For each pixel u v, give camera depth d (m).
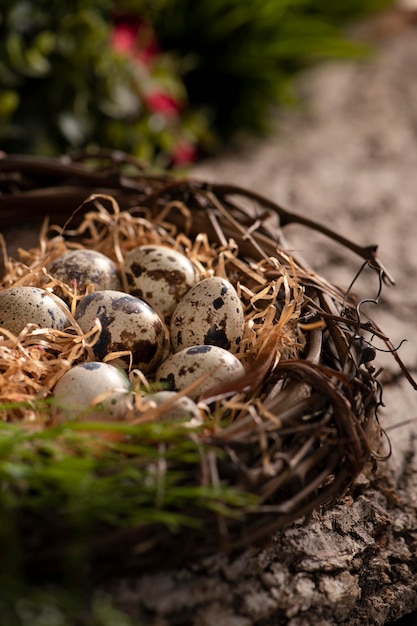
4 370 1.09
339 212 1.35
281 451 1.04
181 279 1.12
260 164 1.57
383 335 1.08
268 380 1.07
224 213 1.15
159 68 1.50
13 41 1.35
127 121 1.46
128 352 1.08
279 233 1.15
